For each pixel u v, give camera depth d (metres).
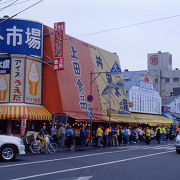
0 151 14.04
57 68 24.20
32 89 23.97
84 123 28.81
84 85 28.88
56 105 24.73
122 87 36.75
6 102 22.91
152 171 11.78
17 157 16.38
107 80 33.56
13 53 23.30
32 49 24.11
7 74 23.17
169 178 10.28
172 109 52.59
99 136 25.59
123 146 26.53
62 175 10.39
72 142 24.56
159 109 46.97
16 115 21.81
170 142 33.69
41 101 24.86
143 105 42.00
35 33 24.33
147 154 18.69
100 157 16.52
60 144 23.72
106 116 31.33
